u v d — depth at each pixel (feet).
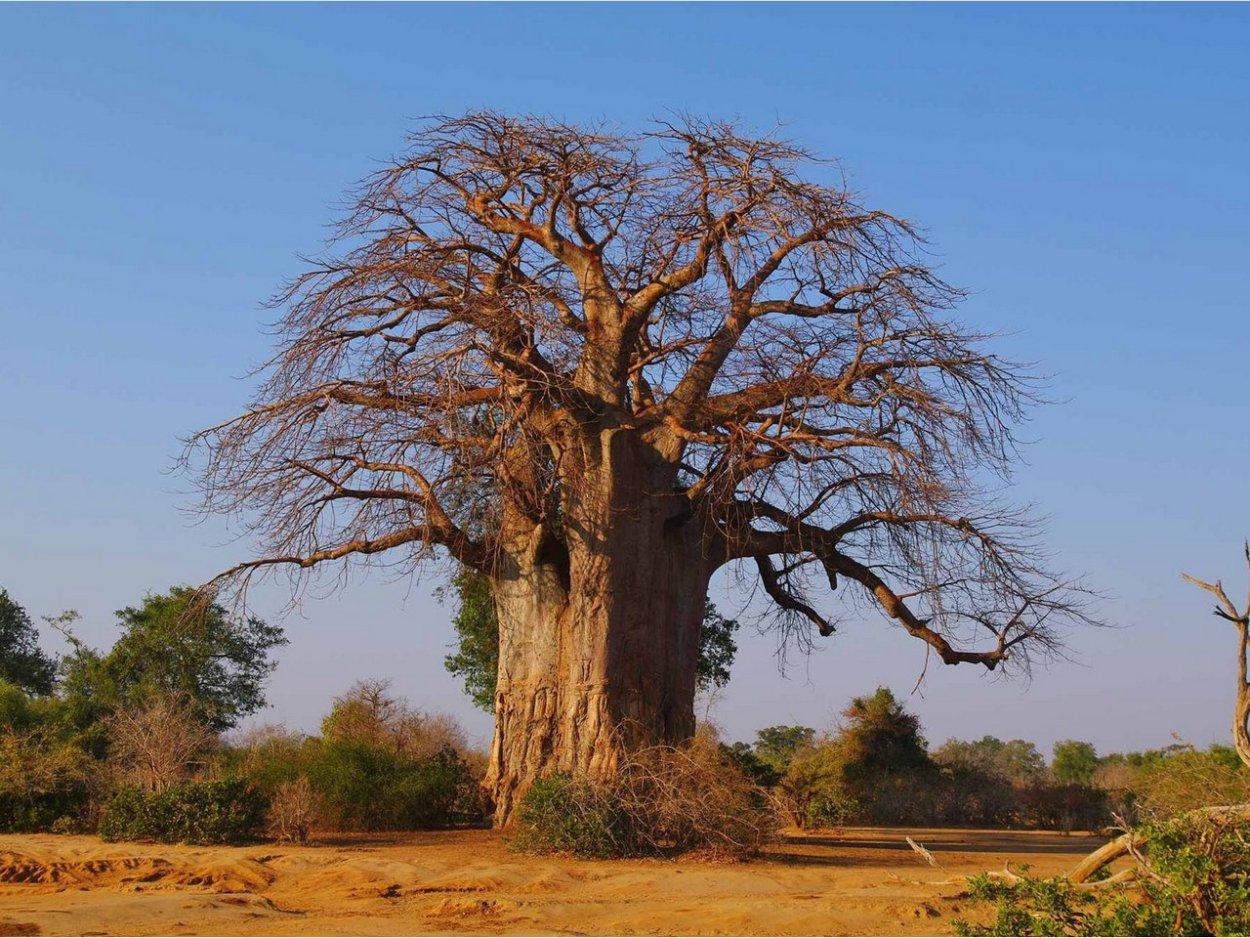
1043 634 66.80
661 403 64.39
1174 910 27.71
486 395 58.80
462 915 39.09
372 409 60.64
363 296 62.69
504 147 64.23
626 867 49.75
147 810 58.54
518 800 63.87
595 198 64.90
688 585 65.41
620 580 61.67
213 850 54.13
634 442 62.75
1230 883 28.81
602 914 39.45
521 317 58.90
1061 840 79.25
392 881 45.62
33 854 50.72
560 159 63.72
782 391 61.31
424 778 68.39
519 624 65.98
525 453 60.85
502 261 64.18
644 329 66.90
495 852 55.11
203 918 37.32
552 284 63.57
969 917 38.68
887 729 114.01
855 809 101.19
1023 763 207.72
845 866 53.36
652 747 57.52
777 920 37.96
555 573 65.67
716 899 42.11
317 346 61.57
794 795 94.58
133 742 67.21
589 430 61.82
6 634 135.13
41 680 133.59
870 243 63.00
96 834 62.28
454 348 57.00
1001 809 105.91
